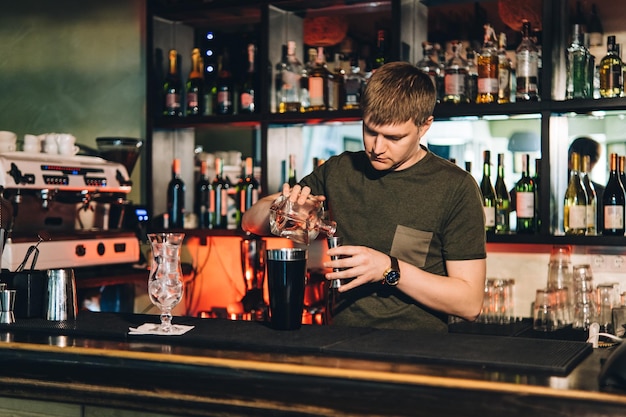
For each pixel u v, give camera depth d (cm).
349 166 233
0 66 421
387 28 353
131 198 403
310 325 196
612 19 320
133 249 362
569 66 315
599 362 157
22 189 318
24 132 418
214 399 157
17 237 311
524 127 333
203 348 170
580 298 309
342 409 146
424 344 168
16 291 212
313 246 363
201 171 382
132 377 163
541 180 304
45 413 181
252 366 153
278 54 365
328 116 341
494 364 149
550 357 155
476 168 341
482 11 338
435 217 218
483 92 318
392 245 222
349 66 359
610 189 316
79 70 413
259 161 383
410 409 141
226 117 363
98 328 192
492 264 341
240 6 361
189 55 395
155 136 385
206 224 382
